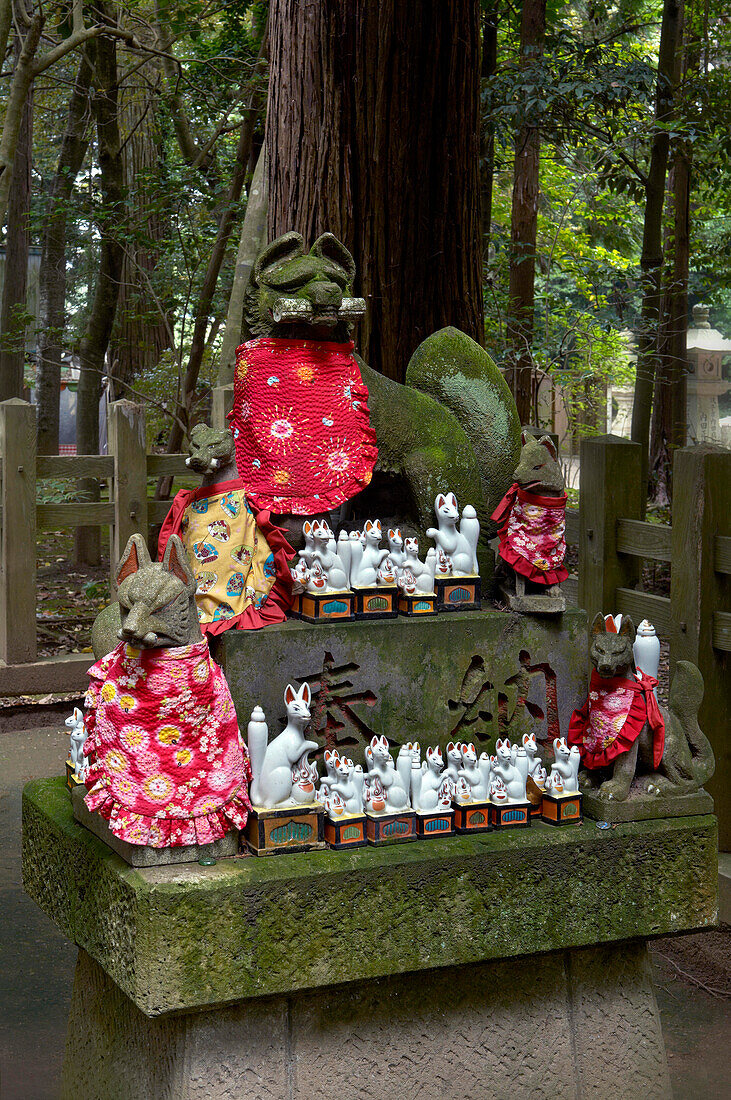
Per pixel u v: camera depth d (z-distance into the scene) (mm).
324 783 3027
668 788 3289
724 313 23234
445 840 3055
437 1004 3127
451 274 4961
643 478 5180
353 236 4832
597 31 12188
